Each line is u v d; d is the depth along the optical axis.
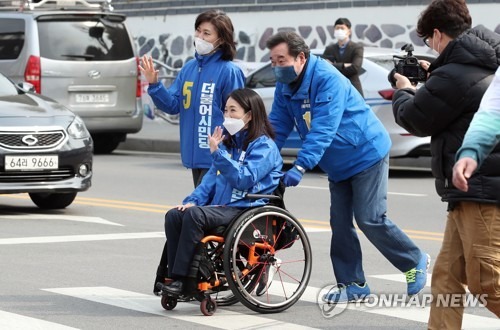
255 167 15.91
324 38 46.22
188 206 15.97
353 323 15.59
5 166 25.30
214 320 15.72
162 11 53.09
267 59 48.41
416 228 24.92
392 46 43.88
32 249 21.34
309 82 16.30
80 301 16.81
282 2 47.78
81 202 28.95
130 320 15.63
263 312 16.11
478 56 12.59
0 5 42.75
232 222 15.76
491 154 12.24
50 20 41.56
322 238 23.19
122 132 43.56
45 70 41.19
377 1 44.22
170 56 52.84
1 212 26.94
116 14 42.69
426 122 12.82
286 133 17.02
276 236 16.28
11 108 26.22
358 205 16.70
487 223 12.34
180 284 15.82
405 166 39.62
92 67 41.94
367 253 21.42
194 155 18.16
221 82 17.95
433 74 12.80
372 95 34.25
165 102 18.25
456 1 13.00
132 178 34.72
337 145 16.50
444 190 12.88
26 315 15.82
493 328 15.13
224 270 15.73
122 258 20.48
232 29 18.05
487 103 11.64
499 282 12.38
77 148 26.16
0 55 41.94
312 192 31.52
